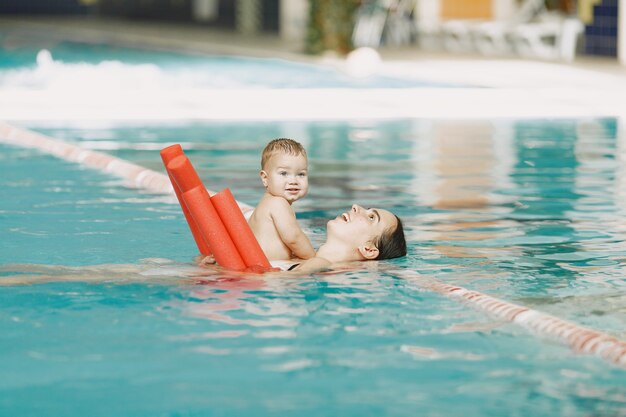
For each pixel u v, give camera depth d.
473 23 19.98
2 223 5.34
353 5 19.08
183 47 21.30
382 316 3.39
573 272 4.14
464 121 11.05
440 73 16.11
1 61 18.86
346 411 2.53
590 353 2.99
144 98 13.14
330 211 5.79
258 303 3.55
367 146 9.05
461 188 6.65
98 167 7.76
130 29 25.66
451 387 2.70
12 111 11.73
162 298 3.61
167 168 4.18
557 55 19.11
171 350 3.01
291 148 4.34
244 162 7.97
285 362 2.90
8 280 3.87
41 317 3.36
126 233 5.06
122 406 2.56
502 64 17.67
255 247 4.10
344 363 2.89
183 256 4.46
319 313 3.42
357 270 4.11
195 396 2.63
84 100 12.88
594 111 11.83
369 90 14.10
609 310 3.52
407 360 2.92
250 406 2.56
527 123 10.86
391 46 21.38
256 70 17.33
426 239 4.89
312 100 12.96
